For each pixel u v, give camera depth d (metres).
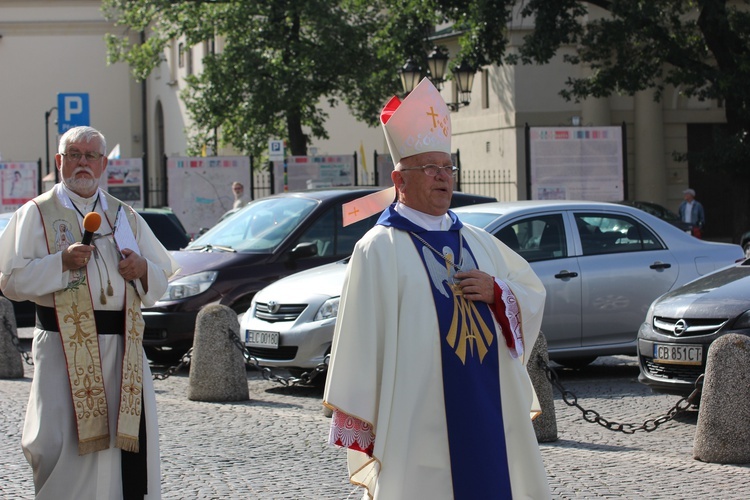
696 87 30.38
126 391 6.10
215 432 9.94
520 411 5.37
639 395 11.95
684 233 13.46
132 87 61.31
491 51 31.22
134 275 6.19
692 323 10.21
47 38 60.22
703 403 8.70
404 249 5.30
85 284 6.11
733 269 11.20
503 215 12.68
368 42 38.53
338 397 5.15
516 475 5.36
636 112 40.38
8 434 9.77
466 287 5.30
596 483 7.95
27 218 6.10
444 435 5.18
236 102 38.03
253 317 12.49
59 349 6.11
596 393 12.14
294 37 37.84
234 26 37.44
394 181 5.48
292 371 12.57
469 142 43.31
